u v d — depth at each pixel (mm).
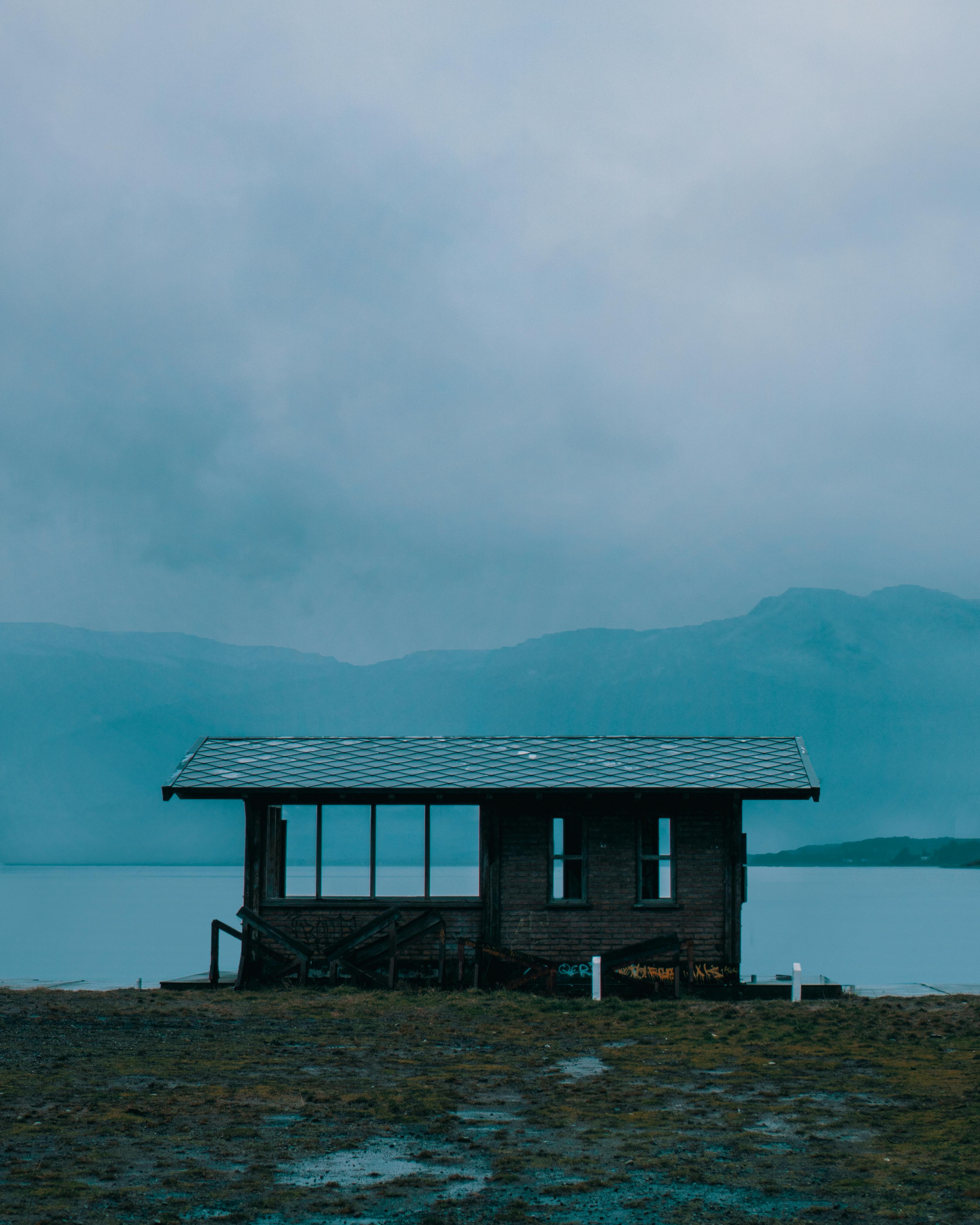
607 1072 14164
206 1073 13625
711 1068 14500
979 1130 10906
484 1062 14750
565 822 24172
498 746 25844
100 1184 8828
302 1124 11008
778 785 23141
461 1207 8375
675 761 24688
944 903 103250
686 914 23266
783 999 22422
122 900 106500
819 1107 12023
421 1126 11000
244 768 24328
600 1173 9375
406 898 23625
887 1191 8859
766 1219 8164
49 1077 13109
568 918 23328
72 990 23203
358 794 23359
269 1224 7918
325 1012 19297
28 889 142375
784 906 95312
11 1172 9078
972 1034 17359
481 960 23016
